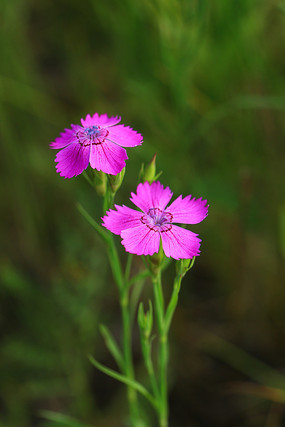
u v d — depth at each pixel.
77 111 0.58
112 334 0.50
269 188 0.49
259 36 0.50
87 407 0.48
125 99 0.57
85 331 0.48
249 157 0.50
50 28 0.61
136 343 0.50
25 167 0.52
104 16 0.54
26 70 0.55
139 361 0.49
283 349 0.48
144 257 0.38
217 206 0.49
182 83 0.48
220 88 0.50
